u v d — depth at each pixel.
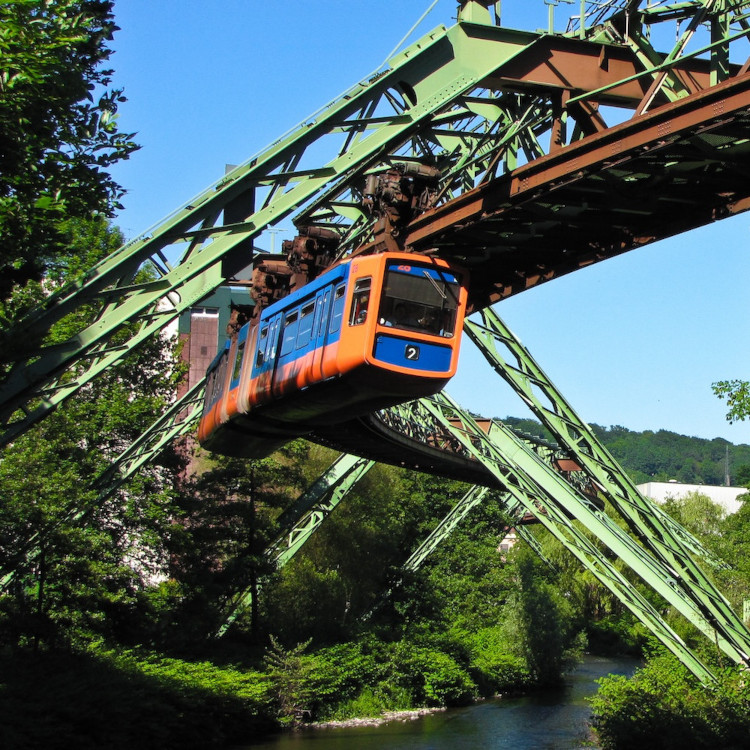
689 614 33.94
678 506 77.69
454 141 23.97
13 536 36.25
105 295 21.67
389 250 24.22
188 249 22.39
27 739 28.09
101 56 20.62
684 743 29.45
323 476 50.22
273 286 31.62
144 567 45.00
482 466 45.91
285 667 44.03
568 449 32.47
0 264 18.41
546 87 20.45
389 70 20.59
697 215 20.14
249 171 21.03
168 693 35.88
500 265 24.92
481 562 66.88
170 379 50.38
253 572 46.78
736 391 29.33
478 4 20.67
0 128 17.45
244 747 37.59
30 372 21.59
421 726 43.66
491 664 56.09
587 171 18.58
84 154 19.22
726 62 18.25
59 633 37.25
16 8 16.62
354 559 57.25
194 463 67.00
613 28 20.91
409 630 56.91
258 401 29.69
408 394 24.12
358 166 23.06
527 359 31.78
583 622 76.81
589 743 37.69
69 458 41.25
